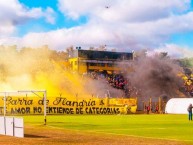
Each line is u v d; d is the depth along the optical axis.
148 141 30.56
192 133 38.97
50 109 83.69
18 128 33.62
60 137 33.78
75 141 30.56
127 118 69.56
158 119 66.12
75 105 85.75
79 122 57.06
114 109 88.62
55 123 54.09
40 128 44.78
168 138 33.44
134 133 38.97
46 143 29.02
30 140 31.00
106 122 57.41
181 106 90.75
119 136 35.00
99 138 32.97
